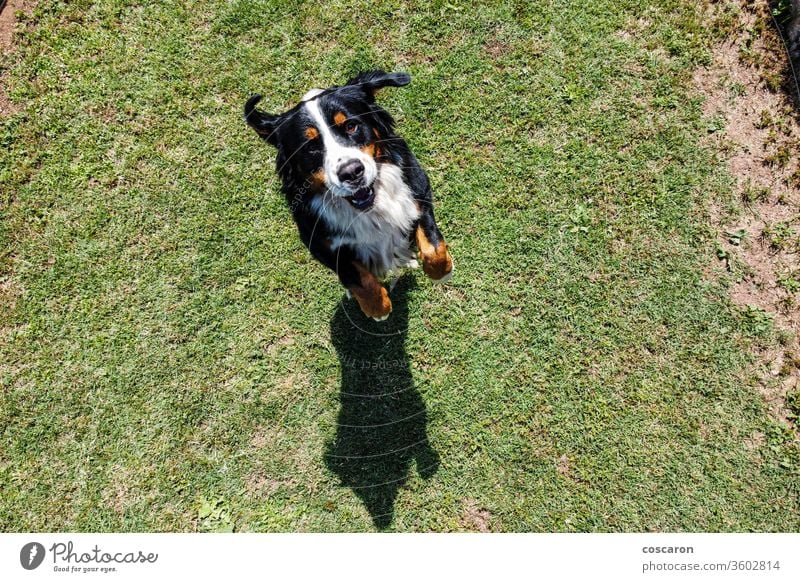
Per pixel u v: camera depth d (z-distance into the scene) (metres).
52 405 1.59
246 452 1.54
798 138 1.63
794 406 1.45
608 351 1.53
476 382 1.54
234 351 1.60
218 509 1.51
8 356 1.62
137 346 1.61
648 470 1.45
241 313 1.62
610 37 1.76
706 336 1.52
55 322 1.64
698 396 1.48
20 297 1.66
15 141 1.79
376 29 1.82
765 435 1.45
